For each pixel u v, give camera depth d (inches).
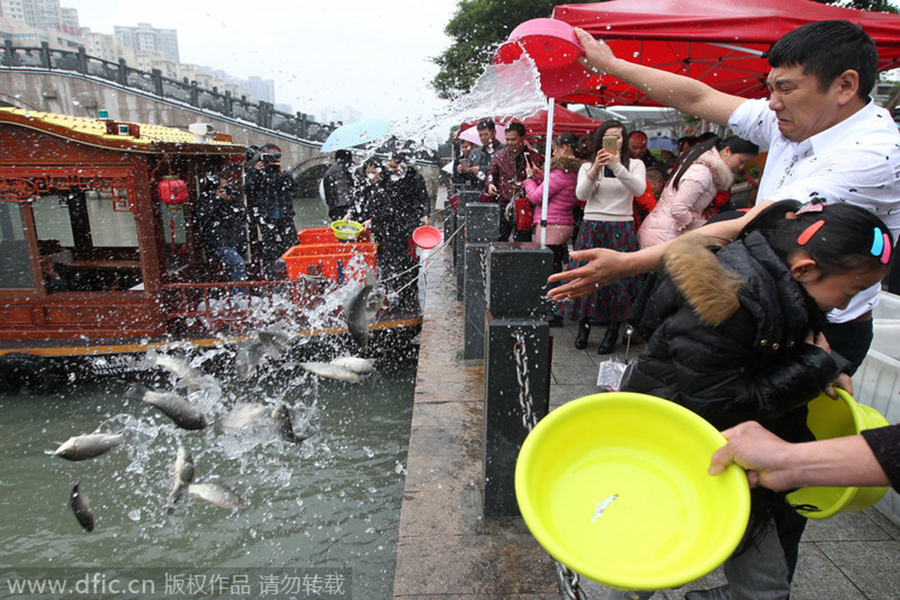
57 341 205.3
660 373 57.2
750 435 45.1
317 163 820.6
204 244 262.4
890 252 48.9
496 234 172.2
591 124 336.5
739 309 49.8
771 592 57.1
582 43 94.1
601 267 61.0
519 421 92.7
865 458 40.2
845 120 63.4
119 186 196.7
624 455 52.7
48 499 152.9
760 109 78.5
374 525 142.2
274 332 110.1
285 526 142.0
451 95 760.3
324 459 170.1
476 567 86.7
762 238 52.4
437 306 240.2
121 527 142.6
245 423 108.7
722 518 44.5
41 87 754.8
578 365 164.9
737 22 141.8
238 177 267.3
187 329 214.4
